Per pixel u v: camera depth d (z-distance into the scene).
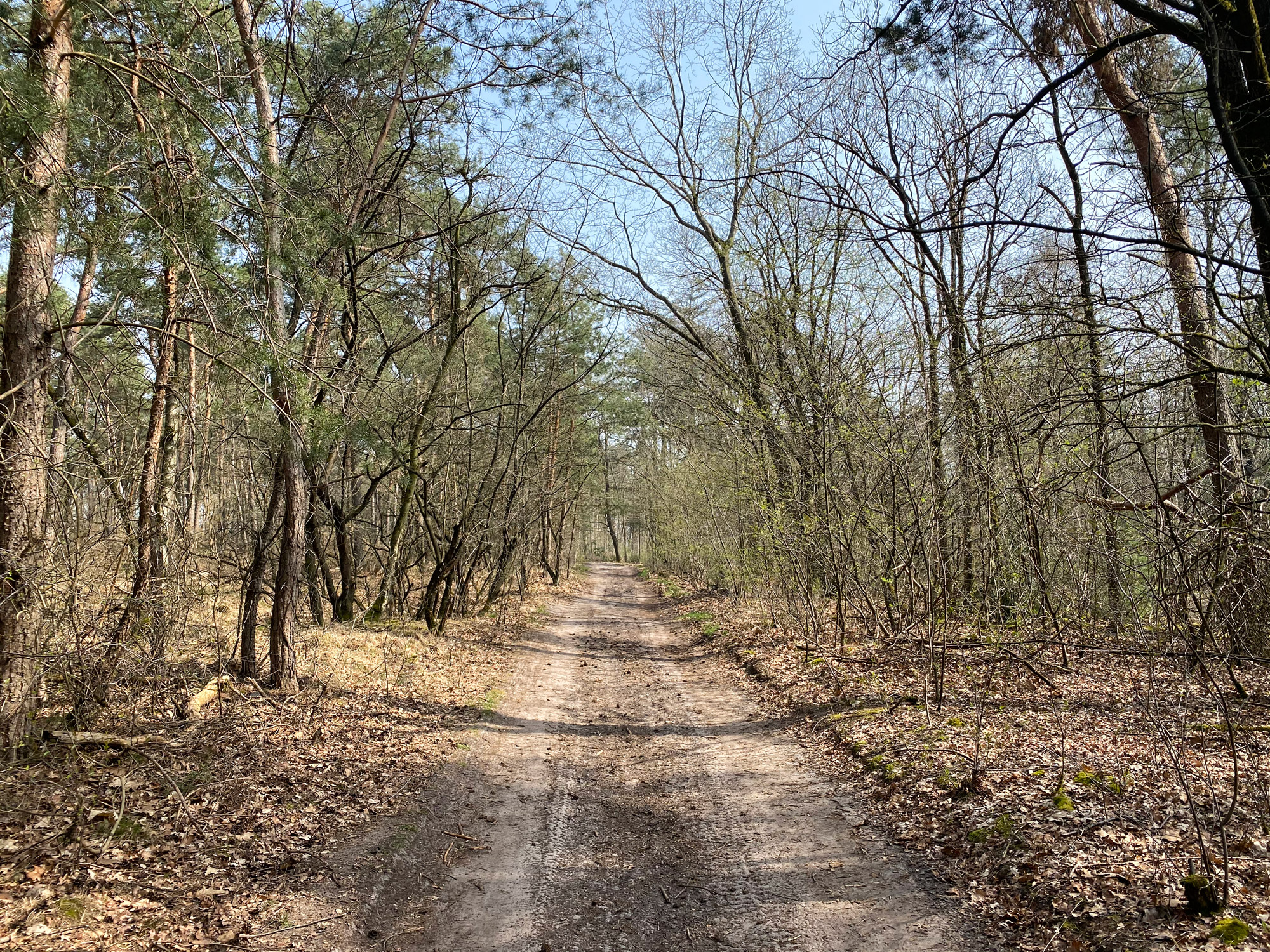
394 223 13.65
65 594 6.36
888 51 7.43
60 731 6.44
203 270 6.53
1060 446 8.30
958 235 13.46
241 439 11.12
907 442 10.69
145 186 6.87
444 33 10.44
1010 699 8.31
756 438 13.88
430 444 14.66
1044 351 8.64
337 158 11.55
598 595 30.72
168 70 6.64
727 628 16.09
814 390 12.34
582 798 6.73
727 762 7.61
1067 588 9.32
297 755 6.95
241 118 8.02
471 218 12.16
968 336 10.71
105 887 4.43
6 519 6.04
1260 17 5.40
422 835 5.70
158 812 5.46
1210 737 6.37
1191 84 8.36
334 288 8.30
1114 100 8.62
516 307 17.11
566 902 4.80
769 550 13.38
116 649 6.75
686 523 24.02
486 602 19.88
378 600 14.98
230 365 6.91
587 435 31.05
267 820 5.52
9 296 6.19
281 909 4.41
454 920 4.56
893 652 10.93
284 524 9.05
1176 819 4.77
